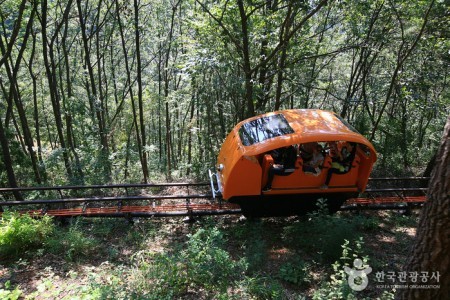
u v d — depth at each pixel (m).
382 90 13.81
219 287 4.97
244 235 6.89
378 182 10.45
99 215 7.53
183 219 7.72
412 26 11.81
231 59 10.55
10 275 5.45
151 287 4.86
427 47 11.47
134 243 6.62
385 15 11.41
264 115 7.43
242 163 6.41
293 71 11.85
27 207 9.07
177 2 17.50
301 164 6.59
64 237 6.36
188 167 14.65
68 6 12.52
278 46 9.59
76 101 13.48
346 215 8.01
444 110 15.04
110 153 14.16
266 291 4.88
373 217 7.68
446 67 11.94
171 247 6.46
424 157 14.33
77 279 5.37
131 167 14.00
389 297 4.34
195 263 5.14
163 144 27.44
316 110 7.41
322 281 5.27
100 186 8.13
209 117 14.32
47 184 12.21
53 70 13.38
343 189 6.90
